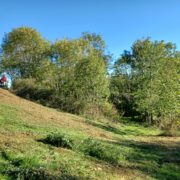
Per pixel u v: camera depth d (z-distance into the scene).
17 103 29.77
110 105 43.03
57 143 15.83
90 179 11.80
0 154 12.20
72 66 45.06
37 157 12.30
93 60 42.66
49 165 12.05
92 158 15.09
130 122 42.19
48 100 42.00
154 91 40.69
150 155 18.62
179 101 38.78
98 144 16.77
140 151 19.50
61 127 23.08
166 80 40.44
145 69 48.53
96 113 40.16
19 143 14.30
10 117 21.66
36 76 48.00
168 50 52.69
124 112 49.12
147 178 13.85
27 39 61.12
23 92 43.84
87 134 22.64
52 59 48.25
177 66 46.41
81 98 41.12
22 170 10.88
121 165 15.18
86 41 50.94
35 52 60.75
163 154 19.72
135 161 16.53
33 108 29.61
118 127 34.34
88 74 41.72
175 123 35.75
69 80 42.66
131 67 55.66
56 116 28.78
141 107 40.72
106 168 14.00
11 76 61.97
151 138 28.44
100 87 41.53
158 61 46.97
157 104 39.03
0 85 45.44
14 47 61.75
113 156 15.68
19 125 19.48
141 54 52.12
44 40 62.66
